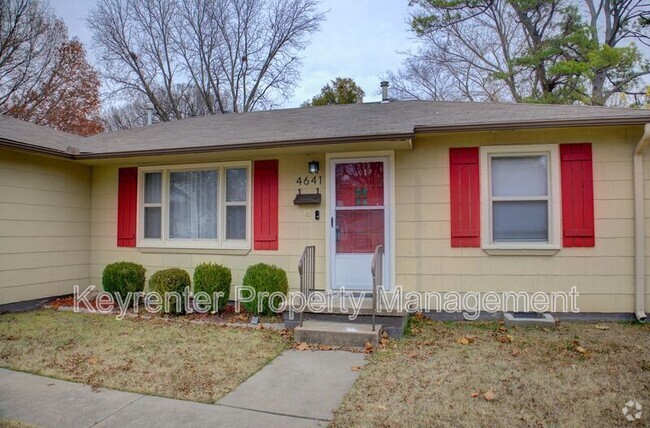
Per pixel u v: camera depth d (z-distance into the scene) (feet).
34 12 61.82
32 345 15.87
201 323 19.40
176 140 24.20
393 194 20.67
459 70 63.93
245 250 22.85
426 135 20.25
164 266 24.44
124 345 15.94
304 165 22.07
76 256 25.20
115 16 69.46
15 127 26.23
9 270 21.58
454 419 9.92
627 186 18.84
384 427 9.60
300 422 9.93
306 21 73.31
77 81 66.85
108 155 22.94
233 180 23.61
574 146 19.21
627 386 11.67
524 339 16.42
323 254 21.57
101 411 10.55
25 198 22.38
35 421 10.01
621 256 18.86
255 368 13.61
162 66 72.69
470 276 19.97
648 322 18.49
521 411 10.28
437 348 15.44
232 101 73.92
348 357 14.71
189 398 11.36
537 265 19.49
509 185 19.88
